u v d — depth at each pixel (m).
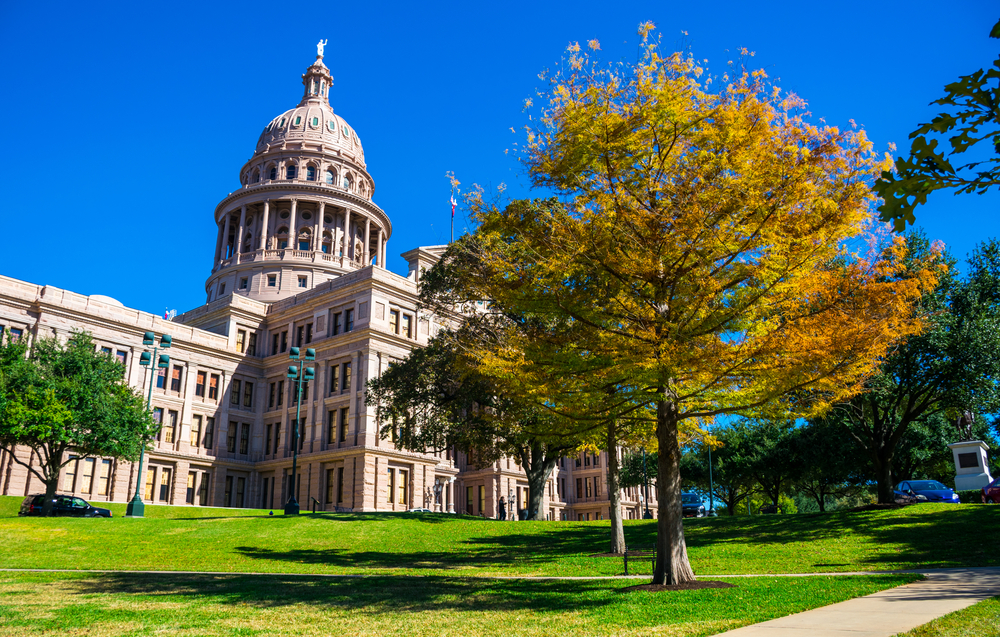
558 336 14.38
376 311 59.78
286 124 97.06
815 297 13.66
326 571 20.59
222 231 90.69
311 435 60.47
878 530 22.61
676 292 13.73
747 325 14.16
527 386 14.25
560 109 14.15
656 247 13.25
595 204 14.30
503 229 14.80
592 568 19.47
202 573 19.78
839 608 10.46
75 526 28.75
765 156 12.72
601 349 13.54
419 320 62.94
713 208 12.95
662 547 14.53
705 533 26.70
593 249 13.66
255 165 93.75
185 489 60.22
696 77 13.76
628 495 84.25
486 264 14.95
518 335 15.05
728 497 75.19
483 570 20.17
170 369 62.03
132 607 12.88
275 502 61.50
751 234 13.03
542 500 40.03
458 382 37.84
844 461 48.41
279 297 81.44
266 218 86.62
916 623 8.66
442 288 36.59
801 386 13.74
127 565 22.08
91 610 12.31
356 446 55.62
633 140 13.39
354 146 100.88
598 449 24.62
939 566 16.53
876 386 26.80
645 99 13.47
